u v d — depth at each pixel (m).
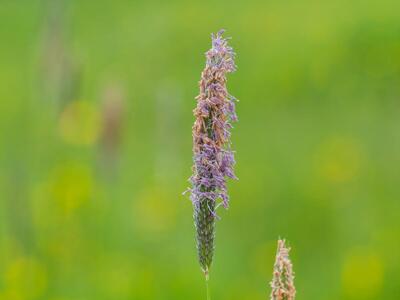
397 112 17.25
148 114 19.31
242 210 13.70
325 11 23.45
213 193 4.21
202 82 4.10
